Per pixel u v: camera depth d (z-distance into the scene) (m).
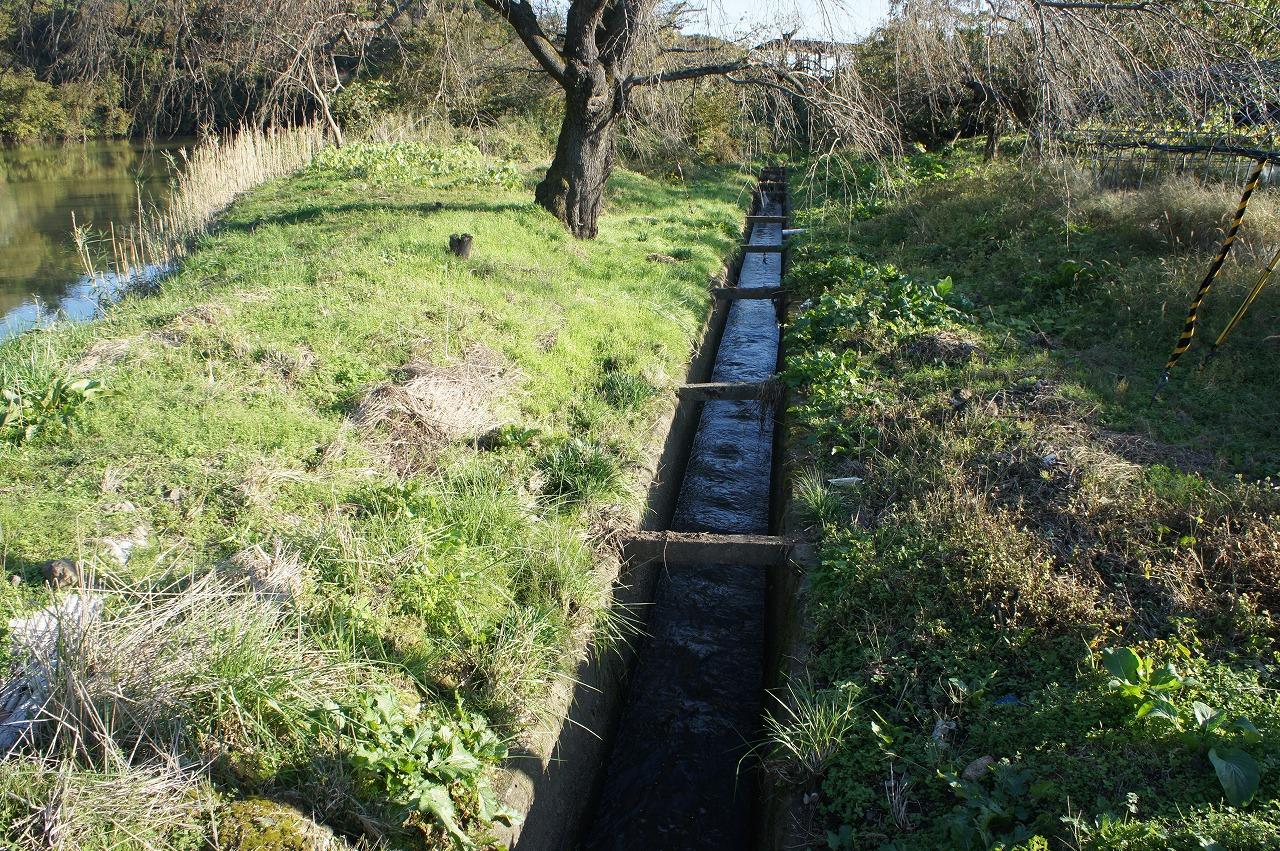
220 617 3.79
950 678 4.32
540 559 5.18
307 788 3.45
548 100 23.06
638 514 6.16
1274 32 9.03
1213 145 9.55
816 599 5.15
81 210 20.36
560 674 4.65
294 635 4.08
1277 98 8.20
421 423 6.27
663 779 5.18
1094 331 8.83
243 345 6.93
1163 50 8.67
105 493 5.04
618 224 14.95
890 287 10.48
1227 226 9.88
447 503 5.32
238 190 16.61
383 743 3.62
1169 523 5.28
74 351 6.95
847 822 3.81
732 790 5.09
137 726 3.35
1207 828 3.25
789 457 7.12
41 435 5.64
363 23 11.46
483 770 3.87
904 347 8.70
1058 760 3.77
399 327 7.63
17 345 7.14
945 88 10.30
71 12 10.15
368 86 21.27
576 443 6.31
